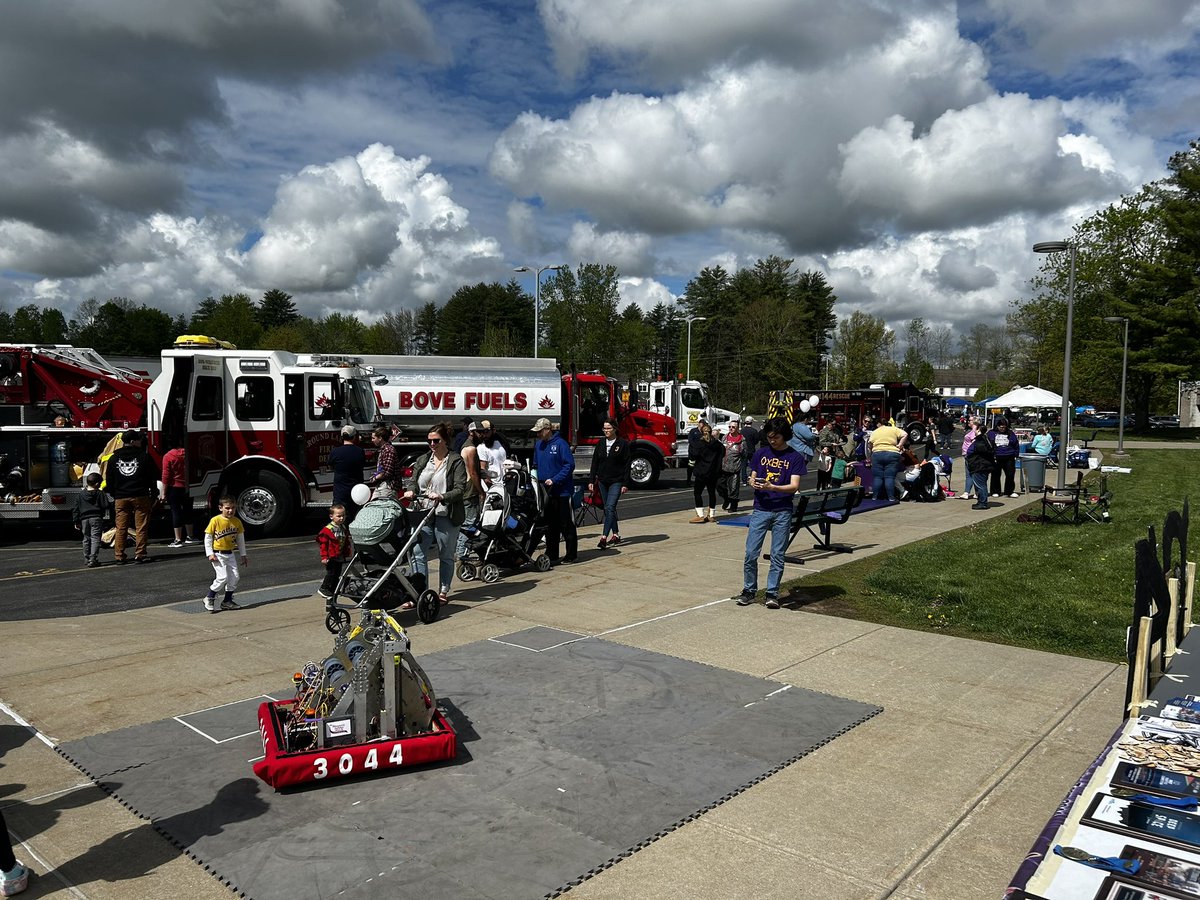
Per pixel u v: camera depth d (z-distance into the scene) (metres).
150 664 6.39
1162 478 23.56
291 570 10.81
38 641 7.10
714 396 91.31
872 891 3.28
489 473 9.89
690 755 4.55
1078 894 1.87
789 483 7.75
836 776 4.32
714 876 3.39
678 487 21.62
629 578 9.46
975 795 4.10
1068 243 20.80
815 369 103.38
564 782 4.23
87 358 14.99
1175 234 49.81
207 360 13.41
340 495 12.08
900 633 7.05
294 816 3.90
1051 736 4.84
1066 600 7.96
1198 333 48.66
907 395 41.62
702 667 6.13
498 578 9.36
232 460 13.69
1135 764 2.48
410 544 7.36
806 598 8.32
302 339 104.56
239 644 6.96
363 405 15.09
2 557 12.05
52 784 4.29
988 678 5.88
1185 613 4.29
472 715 5.18
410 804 4.01
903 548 11.15
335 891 3.27
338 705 4.46
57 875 3.45
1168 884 1.87
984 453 15.69
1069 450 25.70
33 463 13.56
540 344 65.31
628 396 21.78
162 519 16.17
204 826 3.81
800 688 5.66
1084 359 55.81
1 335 110.06
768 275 102.56
